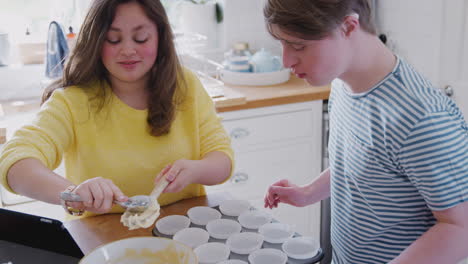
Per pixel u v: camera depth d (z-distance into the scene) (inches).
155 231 43.7
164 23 49.4
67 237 39.5
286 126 92.0
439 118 37.0
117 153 51.4
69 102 50.1
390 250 44.2
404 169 39.3
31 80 95.2
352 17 37.9
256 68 98.4
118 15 46.4
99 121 51.1
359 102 42.1
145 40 47.8
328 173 52.6
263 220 45.4
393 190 41.8
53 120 48.8
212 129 55.7
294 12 36.7
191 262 33.8
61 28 88.1
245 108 87.0
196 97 55.8
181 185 46.8
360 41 39.6
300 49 38.8
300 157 95.1
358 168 43.3
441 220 37.8
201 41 106.7
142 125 52.1
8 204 72.8
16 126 76.3
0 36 93.1
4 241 42.1
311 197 52.4
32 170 43.4
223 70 99.4
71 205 39.6
